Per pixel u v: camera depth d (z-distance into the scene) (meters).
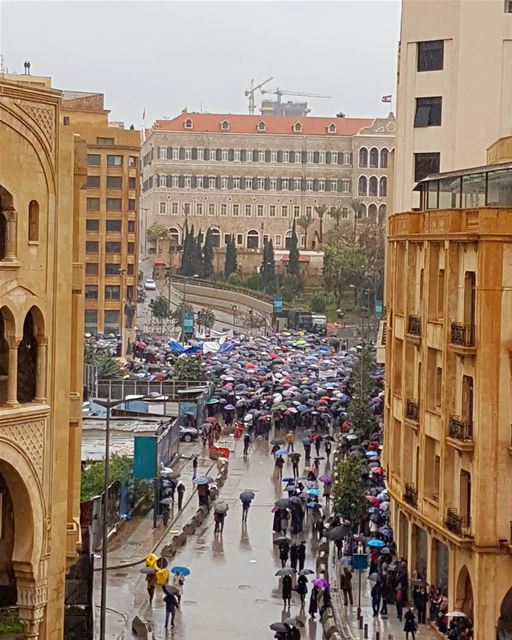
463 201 73.81
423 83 108.69
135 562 78.38
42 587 40.56
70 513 43.22
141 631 64.19
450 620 62.62
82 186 43.44
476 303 62.88
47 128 39.69
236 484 104.62
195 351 168.75
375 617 68.00
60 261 40.47
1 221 38.50
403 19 109.88
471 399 63.97
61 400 40.88
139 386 133.75
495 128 106.94
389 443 80.75
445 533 64.88
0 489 39.78
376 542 72.62
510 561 61.81
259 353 176.88
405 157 109.62
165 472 93.44
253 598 72.88
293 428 127.44
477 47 106.44
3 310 38.31
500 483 61.88
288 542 78.88
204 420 129.50
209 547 84.31
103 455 90.75
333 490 85.12
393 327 79.06
